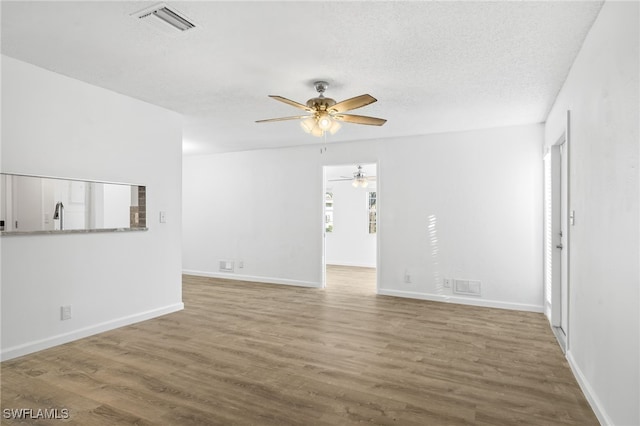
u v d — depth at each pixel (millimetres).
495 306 5051
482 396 2496
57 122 3393
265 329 3965
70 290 3512
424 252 5555
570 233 3062
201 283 6699
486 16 2338
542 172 4867
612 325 2047
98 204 3723
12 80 3076
